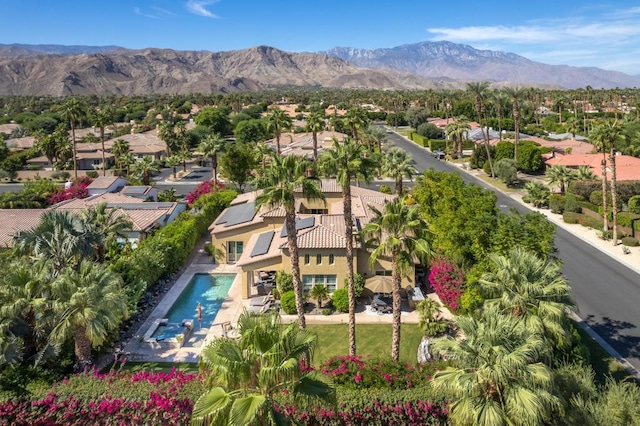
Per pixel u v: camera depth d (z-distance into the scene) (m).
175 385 19.02
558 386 16.69
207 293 36.16
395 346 23.94
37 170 92.00
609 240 46.62
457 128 94.69
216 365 13.02
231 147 67.62
